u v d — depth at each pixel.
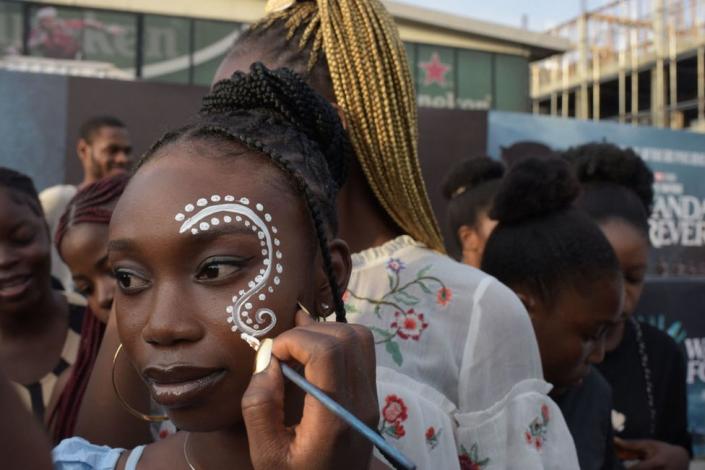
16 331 2.22
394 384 1.29
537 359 1.45
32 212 2.23
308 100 1.05
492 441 1.34
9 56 7.45
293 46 1.42
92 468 1.06
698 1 9.73
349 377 0.79
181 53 8.09
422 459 1.26
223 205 0.85
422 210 1.48
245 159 0.90
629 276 2.43
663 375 2.56
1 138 4.16
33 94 4.23
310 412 0.77
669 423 2.59
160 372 0.84
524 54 9.31
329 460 0.76
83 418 1.47
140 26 7.94
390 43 1.43
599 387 2.06
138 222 0.85
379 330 1.35
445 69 8.95
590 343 1.82
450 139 4.90
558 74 11.26
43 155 4.25
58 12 7.64
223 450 0.96
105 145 4.20
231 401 0.85
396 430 1.26
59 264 3.97
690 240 5.46
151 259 0.85
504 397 1.36
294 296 0.89
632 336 2.57
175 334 0.83
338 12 1.42
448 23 8.88
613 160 2.55
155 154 0.94
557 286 1.76
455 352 1.36
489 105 9.15
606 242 1.82
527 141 5.08
